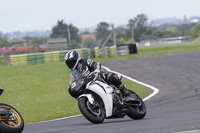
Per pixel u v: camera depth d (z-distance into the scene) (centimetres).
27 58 12538
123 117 2773
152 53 14038
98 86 2539
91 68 2559
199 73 6925
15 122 2175
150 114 3136
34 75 8181
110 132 2048
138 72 7644
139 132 1970
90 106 2475
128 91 2747
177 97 4500
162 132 1906
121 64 9438
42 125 2875
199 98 4209
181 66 8212
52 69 9238
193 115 2700
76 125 2636
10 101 5216
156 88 5541
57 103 4728
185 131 1867
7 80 7562
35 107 4547
